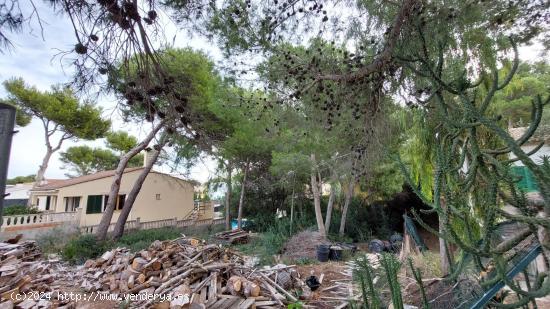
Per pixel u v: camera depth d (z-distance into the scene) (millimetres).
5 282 4074
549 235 876
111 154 18031
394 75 2807
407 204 10883
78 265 5930
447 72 2326
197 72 4828
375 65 2672
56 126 10125
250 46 2771
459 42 2420
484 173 942
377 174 8383
